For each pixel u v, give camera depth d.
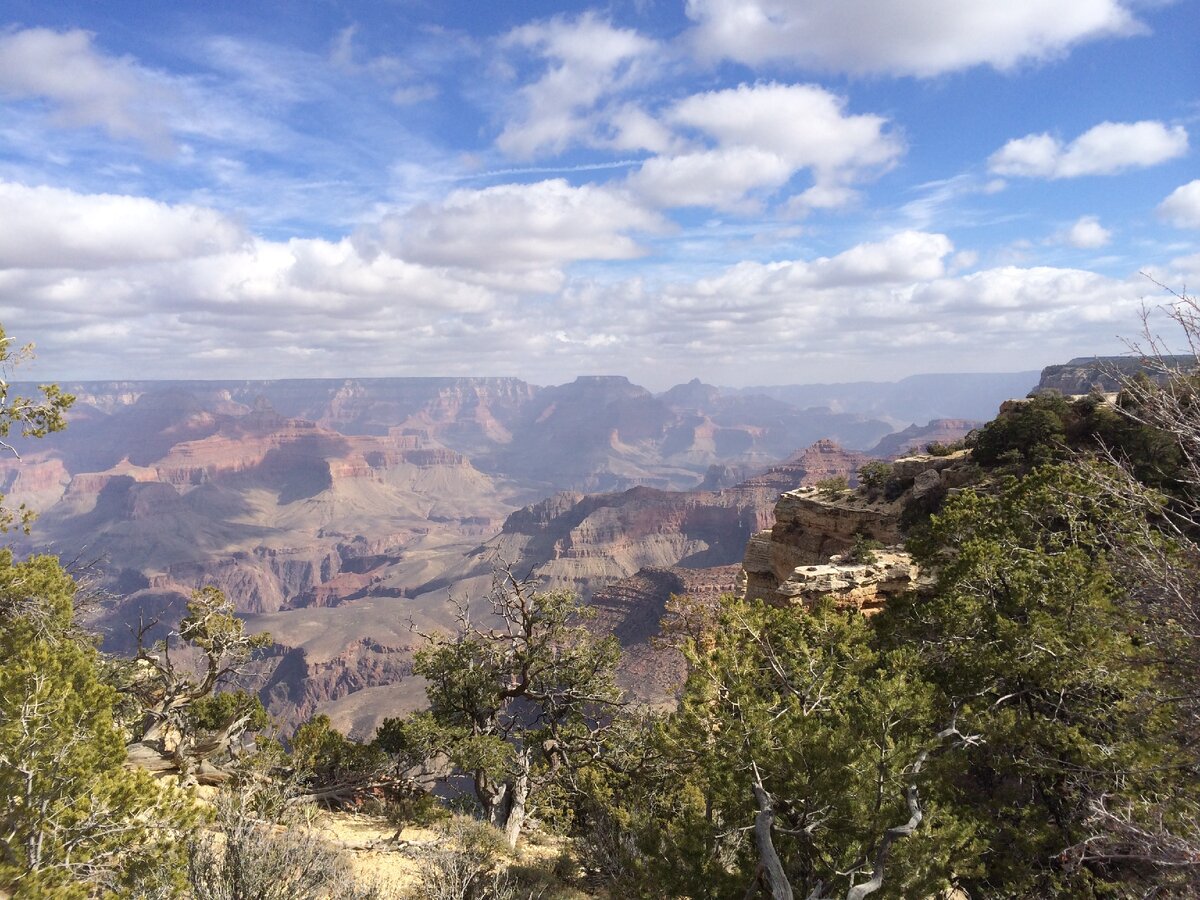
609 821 23.34
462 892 15.76
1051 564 19.58
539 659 33.09
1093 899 14.41
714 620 30.95
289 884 12.97
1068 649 17.28
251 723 32.62
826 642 20.67
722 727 17.42
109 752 13.56
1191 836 11.41
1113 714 16.33
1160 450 31.84
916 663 19.53
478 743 28.84
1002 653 18.45
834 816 13.93
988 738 16.72
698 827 15.65
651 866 15.71
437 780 30.41
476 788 30.62
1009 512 23.92
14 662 14.38
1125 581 17.42
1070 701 17.89
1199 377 10.33
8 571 19.88
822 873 13.98
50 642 19.62
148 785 13.26
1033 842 15.27
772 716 16.45
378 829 25.31
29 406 20.44
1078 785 16.08
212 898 11.77
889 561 36.66
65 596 21.50
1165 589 13.72
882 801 13.96
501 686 33.56
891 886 12.92
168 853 12.51
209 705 33.84
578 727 32.88
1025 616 19.69
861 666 18.75
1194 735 13.64
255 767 24.27
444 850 17.89
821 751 14.51
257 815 15.49
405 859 20.61
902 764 14.28
